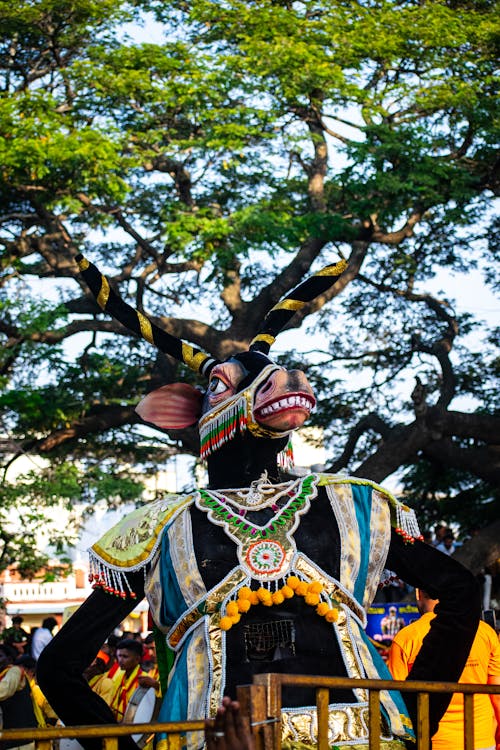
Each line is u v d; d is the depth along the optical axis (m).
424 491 20.75
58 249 18.89
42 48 18.98
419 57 18.53
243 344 18.52
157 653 4.16
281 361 21.16
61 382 19.30
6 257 18.64
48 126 16.62
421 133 17.02
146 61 17.92
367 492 4.25
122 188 16.95
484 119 18.05
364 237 17.91
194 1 18.27
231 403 4.27
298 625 3.89
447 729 5.41
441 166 17.03
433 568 4.23
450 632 4.12
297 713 3.71
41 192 17.39
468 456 18.50
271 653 3.88
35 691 8.95
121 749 3.99
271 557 3.96
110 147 16.53
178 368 19.88
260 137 18.45
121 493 18.64
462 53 18.81
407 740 3.83
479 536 17.00
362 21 18.28
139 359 20.41
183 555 4.00
